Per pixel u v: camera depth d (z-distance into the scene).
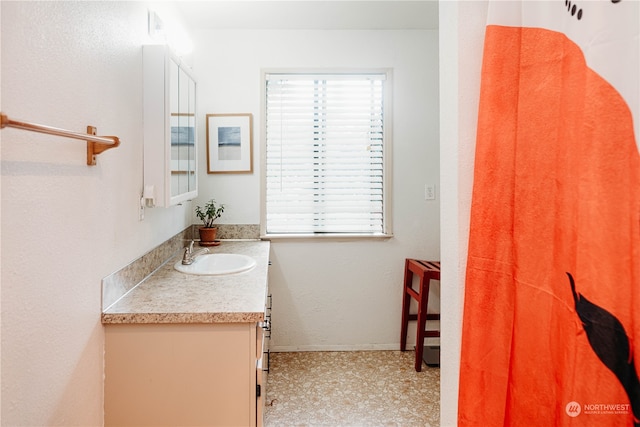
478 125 0.81
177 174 1.75
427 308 2.74
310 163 2.83
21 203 0.84
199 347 1.26
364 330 2.84
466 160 0.89
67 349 1.03
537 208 0.74
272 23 2.63
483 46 0.88
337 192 2.85
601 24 0.62
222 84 2.72
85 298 1.13
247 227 2.77
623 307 0.59
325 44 2.75
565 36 0.69
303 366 2.57
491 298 0.80
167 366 1.26
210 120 2.73
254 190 2.77
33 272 0.88
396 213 2.84
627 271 0.59
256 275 1.74
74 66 1.05
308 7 2.41
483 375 0.80
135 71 1.51
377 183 2.87
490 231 0.79
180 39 2.04
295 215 2.85
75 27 1.06
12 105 0.81
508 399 0.79
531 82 0.75
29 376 0.87
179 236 2.30
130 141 1.47
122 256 1.40
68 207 1.03
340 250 2.81
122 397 1.25
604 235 0.61
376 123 2.84
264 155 2.77
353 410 2.06
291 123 2.80
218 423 1.27
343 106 2.82
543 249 0.73
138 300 1.36
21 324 0.84
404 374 2.46
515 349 0.78
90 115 1.14
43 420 0.93
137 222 1.55
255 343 1.27
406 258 2.83
